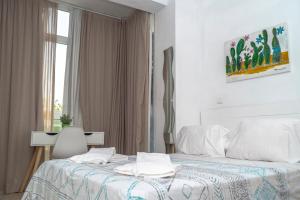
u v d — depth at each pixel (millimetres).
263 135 1936
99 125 3736
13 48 3162
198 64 3318
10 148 2990
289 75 2254
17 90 3115
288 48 2266
